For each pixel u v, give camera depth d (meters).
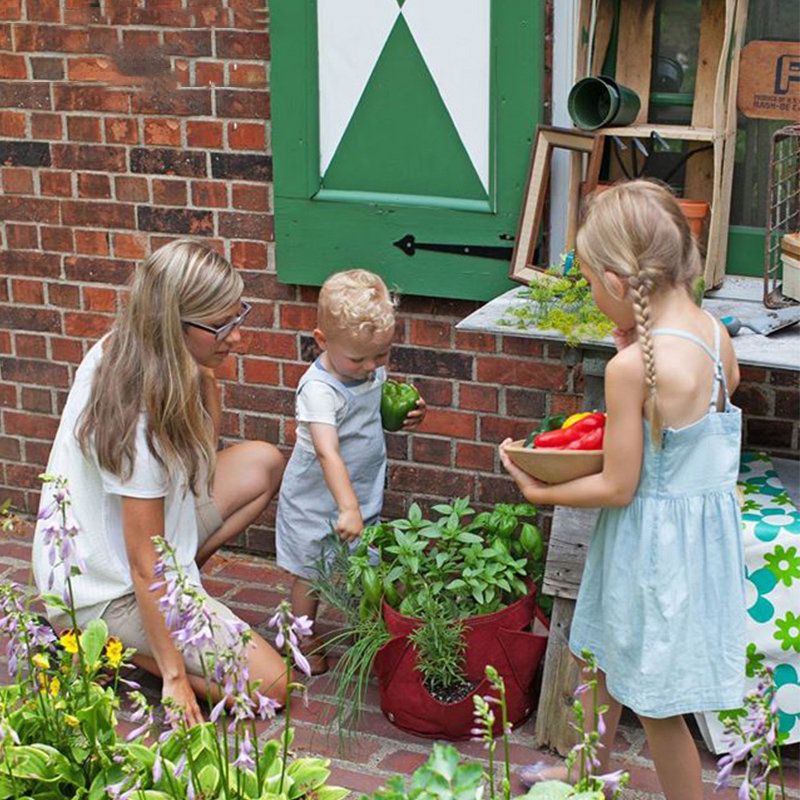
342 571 3.67
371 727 3.50
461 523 4.21
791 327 3.32
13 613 2.77
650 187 2.68
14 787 2.72
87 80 4.31
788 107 3.59
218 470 3.87
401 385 3.72
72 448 3.46
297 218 4.09
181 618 2.46
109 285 4.50
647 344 2.62
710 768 3.29
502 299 3.63
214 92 4.14
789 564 3.18
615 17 3.72
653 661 2.74
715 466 2.72
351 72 3.89
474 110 3.79
